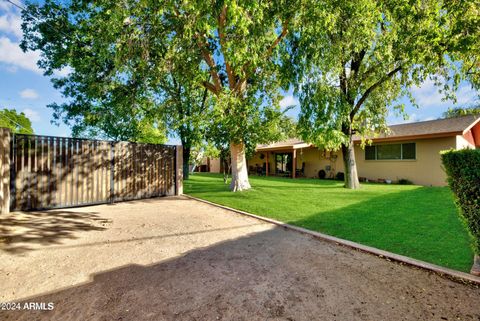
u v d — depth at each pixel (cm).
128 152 909
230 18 657
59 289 270
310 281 285
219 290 267
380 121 1092
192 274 305
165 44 873
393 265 329
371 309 231
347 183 1117
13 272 311
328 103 905
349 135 1100
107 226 536
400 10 801
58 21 1148
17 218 595
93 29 990
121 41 784
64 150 757
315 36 803
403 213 596
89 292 263
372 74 1014
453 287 270
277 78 1003
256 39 781
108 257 362
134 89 1028
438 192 922
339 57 869
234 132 923
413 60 829
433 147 1264
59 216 627
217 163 3083
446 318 218
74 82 1311
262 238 450
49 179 725
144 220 591
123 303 243
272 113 981
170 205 795
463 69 891
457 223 495
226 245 413
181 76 982
